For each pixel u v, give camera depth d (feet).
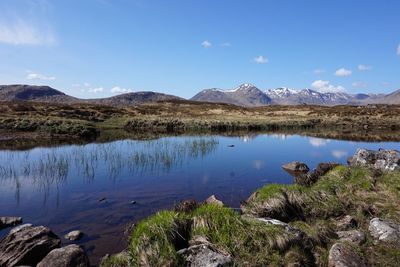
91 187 62.03
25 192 58.29
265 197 38.58
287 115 309.83
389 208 37.45
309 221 36.11
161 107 359.46
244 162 90.63
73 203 52.26
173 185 64.18
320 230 31.83
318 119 268.82
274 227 28.86
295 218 36.83
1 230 41.06
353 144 139.85
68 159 90.33
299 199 38.45
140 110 294.46
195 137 154.71
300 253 27.25
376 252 27.96
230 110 348.59
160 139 143.43
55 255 28.22
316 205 38.19
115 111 264.11
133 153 100.73
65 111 224.33
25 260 30.66
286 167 82.48
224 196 56.90
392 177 46.73
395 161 59.82
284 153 109.81
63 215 46.88
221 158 95.96
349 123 255.29
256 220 30.25
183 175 72.95
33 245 31.73
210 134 174.81
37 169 77.30
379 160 62.28
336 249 27.25
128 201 53.62
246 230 28.14
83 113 231.30
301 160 97.40
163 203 52.75
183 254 25.16
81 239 38.73
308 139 159.12
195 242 27.48
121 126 201.16
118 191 59.52
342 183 44.78
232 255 25.96
